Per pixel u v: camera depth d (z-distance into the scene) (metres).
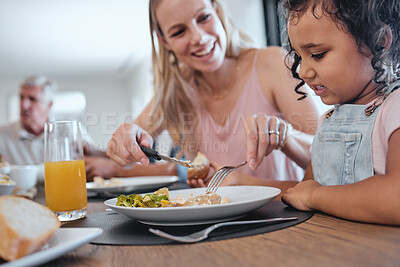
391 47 0.72
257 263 0.45
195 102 1.73
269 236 0.57
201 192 0.92
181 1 1.33
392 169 0.59
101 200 1.30
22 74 9.88
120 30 6.54
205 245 0.54
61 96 10.88
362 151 0.81
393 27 0.71
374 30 0.68
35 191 1.64
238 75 1.67
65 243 0.49
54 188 0.88
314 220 0.66
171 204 0.74
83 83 11.05
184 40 1.41
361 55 0.70
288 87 1.47
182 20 1.36
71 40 7.04
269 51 1.65
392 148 0.63
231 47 1.64
